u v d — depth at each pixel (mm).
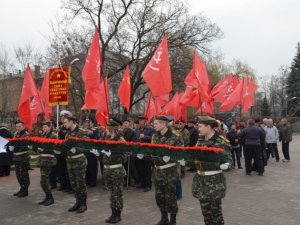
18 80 36781
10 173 13883
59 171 10453
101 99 9273
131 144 6695
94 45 9062
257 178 12383
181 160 5953
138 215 7746
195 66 10492
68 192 10273
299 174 13242
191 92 12102
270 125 17281
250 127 13164
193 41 30453
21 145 9039
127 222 7250
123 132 10398
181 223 7133
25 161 9516
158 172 6570
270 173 13508
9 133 13117
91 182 10961
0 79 40969
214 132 5621
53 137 8727
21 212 8164
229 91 15578
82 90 27000
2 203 9000
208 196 5281
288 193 9859
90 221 7375
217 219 5332
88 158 10773
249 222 7184
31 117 10555
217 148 5289
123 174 7152
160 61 8344
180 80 29688
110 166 7066
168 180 6531
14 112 30203
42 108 11586
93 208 8398
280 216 7598
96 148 7086
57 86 11031
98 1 28703
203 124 5598
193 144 12992
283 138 17234
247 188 10586
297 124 55156
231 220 7320
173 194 6625
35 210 8312
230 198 9273
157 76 8328
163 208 6730
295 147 26688
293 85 59375
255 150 13008
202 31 31656
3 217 7805
